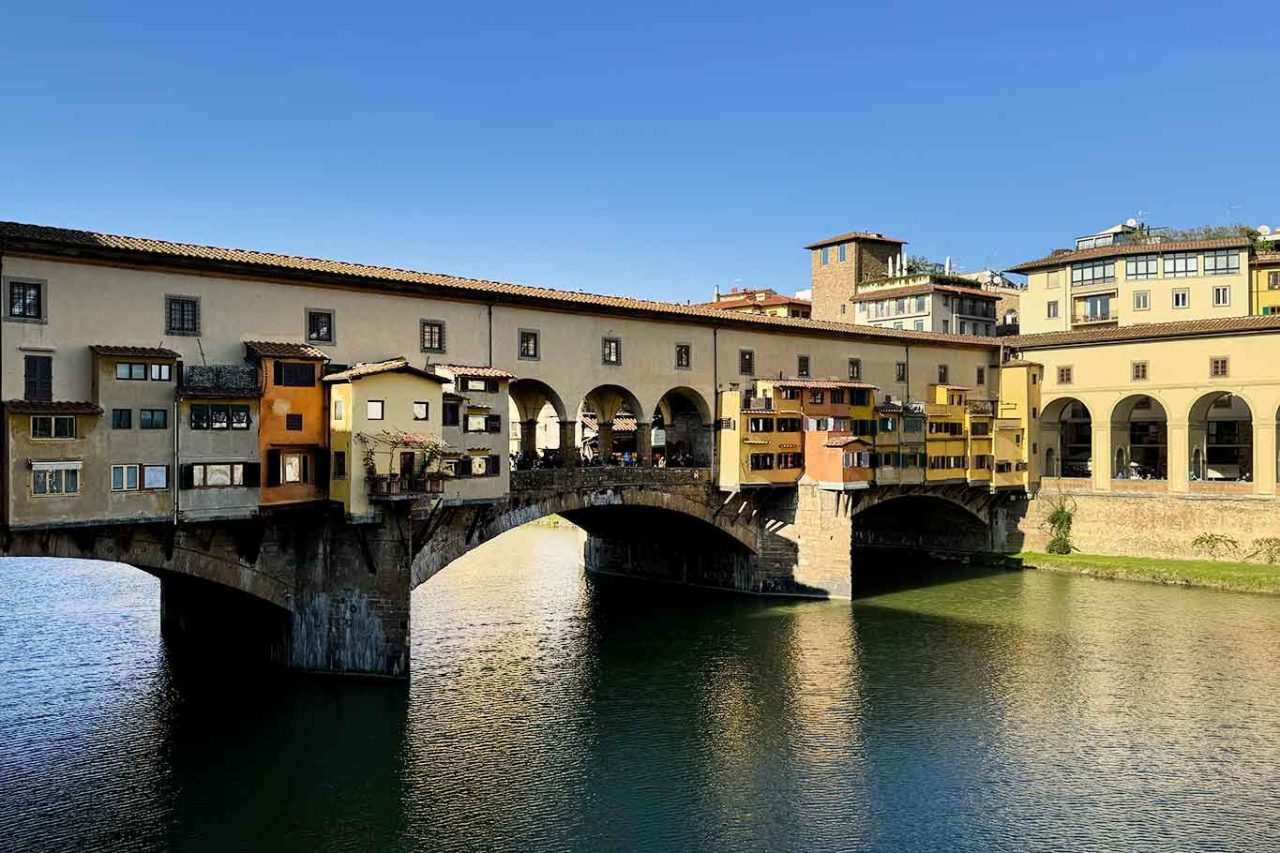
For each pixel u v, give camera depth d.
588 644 52.44
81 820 31.09
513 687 44.59
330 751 36.69
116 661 47.72
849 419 67.50
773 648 51.50
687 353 61.19
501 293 50.00
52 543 36.50
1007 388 79.25
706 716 41.00
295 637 45.25
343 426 42.00
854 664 48.50
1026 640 52.62
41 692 42.84
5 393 35.19
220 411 39.69
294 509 41.78
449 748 37.19
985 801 33.03
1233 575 64.75
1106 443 77.50
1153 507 73.00
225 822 31.09
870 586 68.25
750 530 65.25
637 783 34.34
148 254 38.25
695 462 64.31
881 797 33.38
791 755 36.91
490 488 47.88
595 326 55.69
